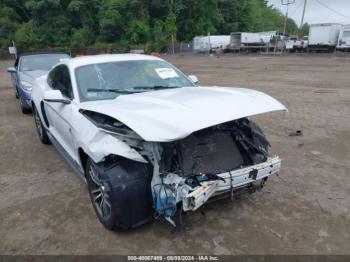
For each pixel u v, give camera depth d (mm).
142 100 3330
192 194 2727
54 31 59688
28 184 4352
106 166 3031
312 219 3357
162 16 65250
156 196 2887
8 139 6445
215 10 70875
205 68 22594
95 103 3582
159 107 3020
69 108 3834
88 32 61875
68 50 54000
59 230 3289
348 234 3104
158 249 2949
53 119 4684
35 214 3602
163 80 4324
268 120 7422
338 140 5887
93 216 3518
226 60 32125
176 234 3150
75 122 3535
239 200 3752
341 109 8359
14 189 4219
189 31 68875
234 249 2926
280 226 3248
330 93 10820
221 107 2971
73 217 3514
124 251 2938
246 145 3553
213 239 3068
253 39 48438
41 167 4926
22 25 61312
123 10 60625
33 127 7289
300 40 42375
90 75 4137
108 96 3883
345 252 2857
